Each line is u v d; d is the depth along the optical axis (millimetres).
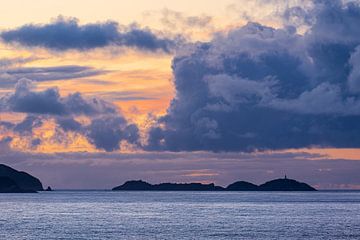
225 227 149250
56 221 169875
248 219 178250
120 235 130250
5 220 174125
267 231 138625
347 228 146000
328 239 122875
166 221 169625
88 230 141500
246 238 124750
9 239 124312
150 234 132000
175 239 123125
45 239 123875
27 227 149625
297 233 134125
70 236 128750
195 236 128250
